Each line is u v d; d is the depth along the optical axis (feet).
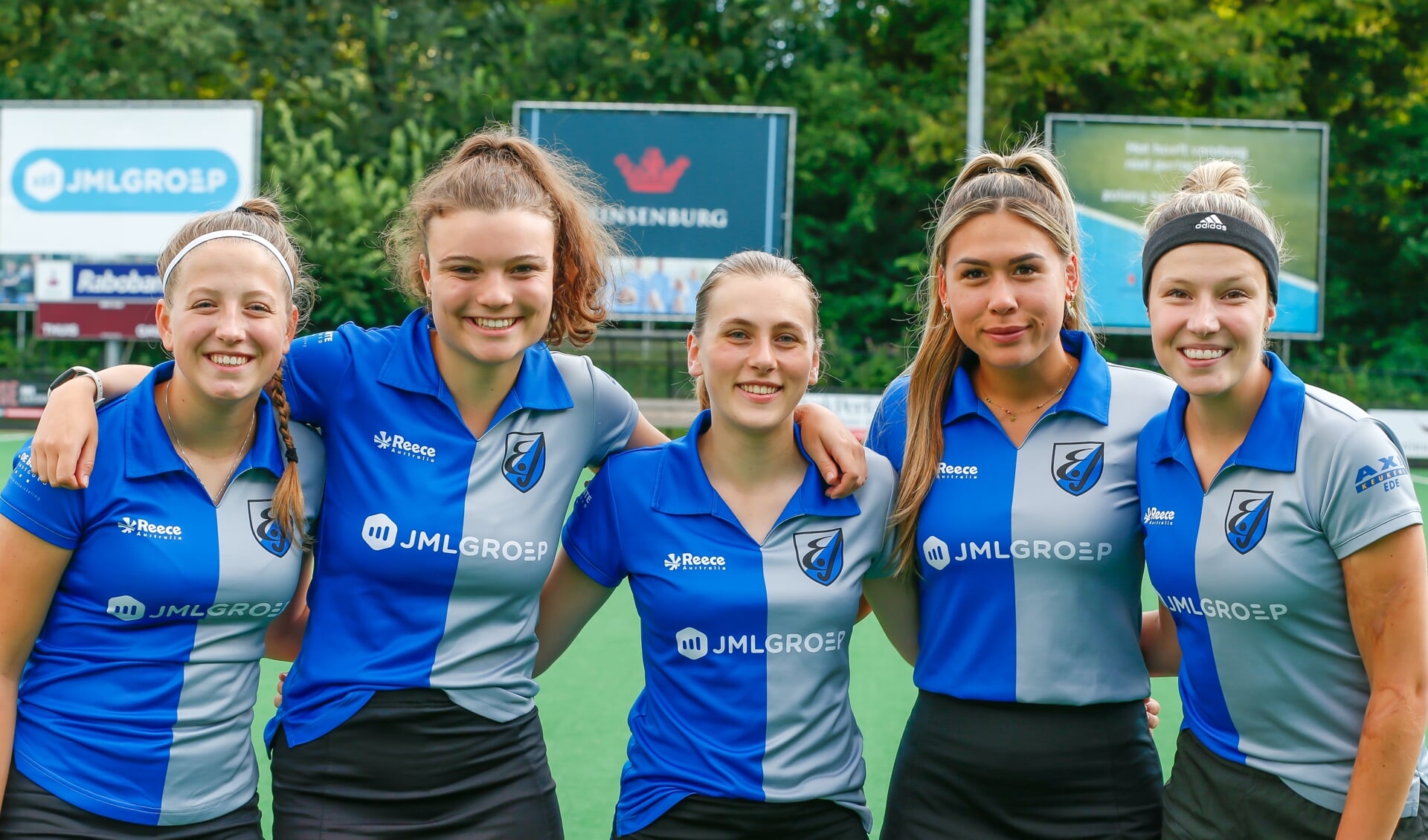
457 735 8.05
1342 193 66.80
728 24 66.18
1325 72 67.26
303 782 7.99
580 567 8.73
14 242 52.54
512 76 67.31
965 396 8.39
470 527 8.07
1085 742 7.93
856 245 67.82
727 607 8.03
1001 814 7.98
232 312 7.44
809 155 65.10
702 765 7.97
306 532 8.24
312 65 67.87
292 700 8.16
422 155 64.13
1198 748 7.79
